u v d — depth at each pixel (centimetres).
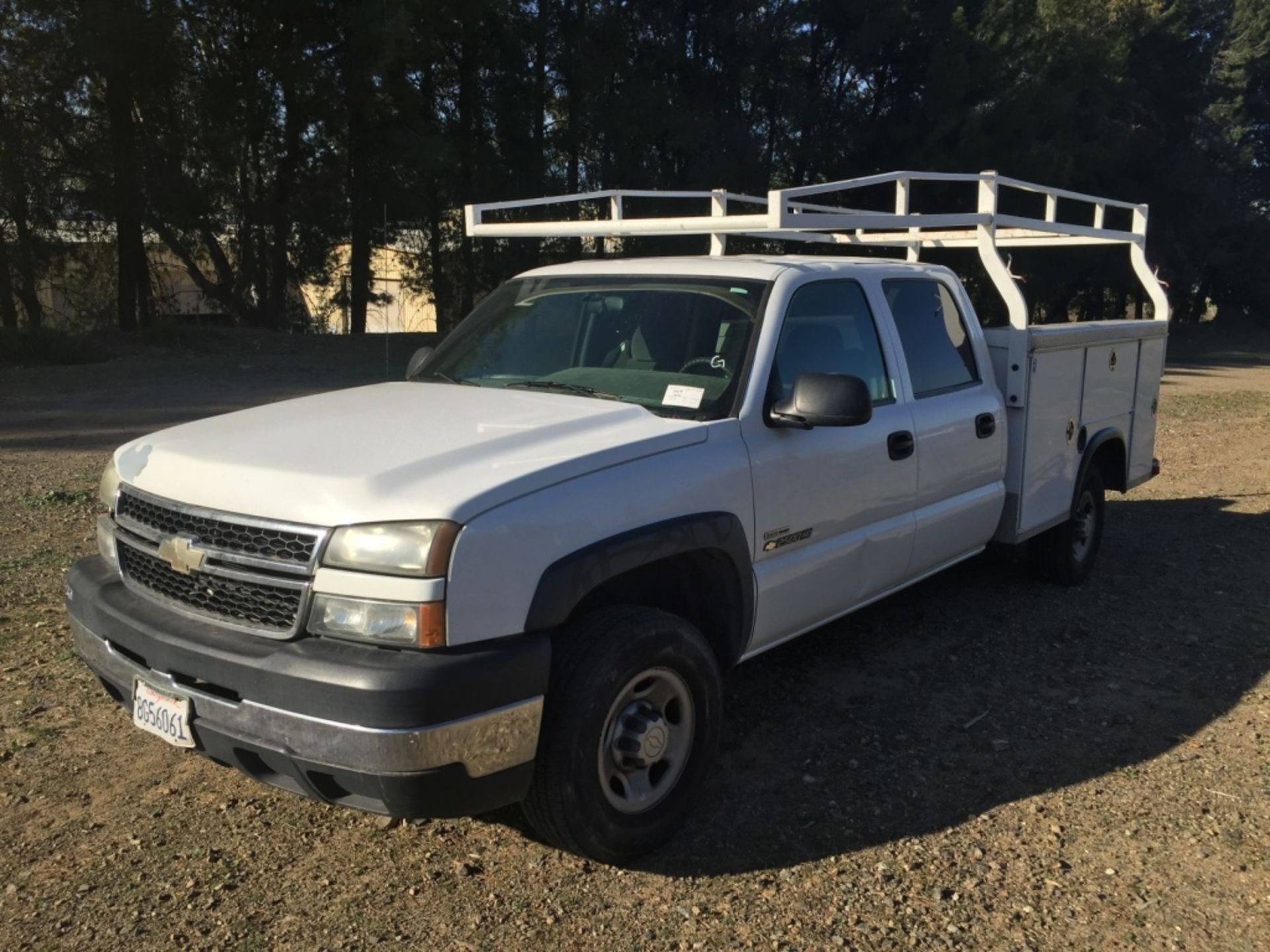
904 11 2683
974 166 2686
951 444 502
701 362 408
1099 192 3394
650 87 2598
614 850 335
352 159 2508
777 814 379
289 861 344
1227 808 389
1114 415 675
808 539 418
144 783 392
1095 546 682
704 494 361
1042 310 4031
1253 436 1354
